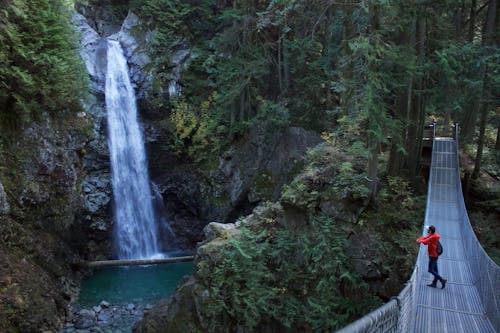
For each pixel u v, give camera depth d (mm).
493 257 14414
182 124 24109
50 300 13961
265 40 24031
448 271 11602
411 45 13719
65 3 17797
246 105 23719
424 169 19266
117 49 24688
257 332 12281
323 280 12484
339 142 16844
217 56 24312
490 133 24609
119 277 19188
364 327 4199
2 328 11984
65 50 17266
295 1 15883
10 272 13477
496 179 19406
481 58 12977
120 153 23188
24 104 15383
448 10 13945
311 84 21500
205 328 12258
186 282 13555
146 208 24156
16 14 15062
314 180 14617
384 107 12438
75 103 19328
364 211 13828
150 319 13180
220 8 25750
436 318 8781
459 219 14828
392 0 11625
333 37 19641
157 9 24875
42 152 16719
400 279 12445
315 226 13555
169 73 24766
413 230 13680
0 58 14359
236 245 12844
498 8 17875
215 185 23938
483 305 9430
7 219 14547
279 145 22406
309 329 12047
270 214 14656
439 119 26797
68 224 18516
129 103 24391
